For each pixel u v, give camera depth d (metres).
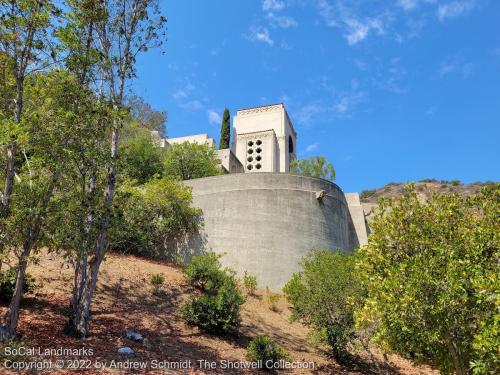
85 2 11.54
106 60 12.12
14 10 10.07
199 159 34.94
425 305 8.63
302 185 25.27
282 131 53.66
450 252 9.07
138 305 15.55
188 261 23.08
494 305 8.17
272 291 21.88
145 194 23.25
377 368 14.05
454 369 9.52
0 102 10.97
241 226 23.48
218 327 14.69
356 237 31.83
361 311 10.18
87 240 10.92
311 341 15.33
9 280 12.76
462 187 70.19
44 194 10.43
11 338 9.32
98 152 11.15
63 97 10.97
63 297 14.20
